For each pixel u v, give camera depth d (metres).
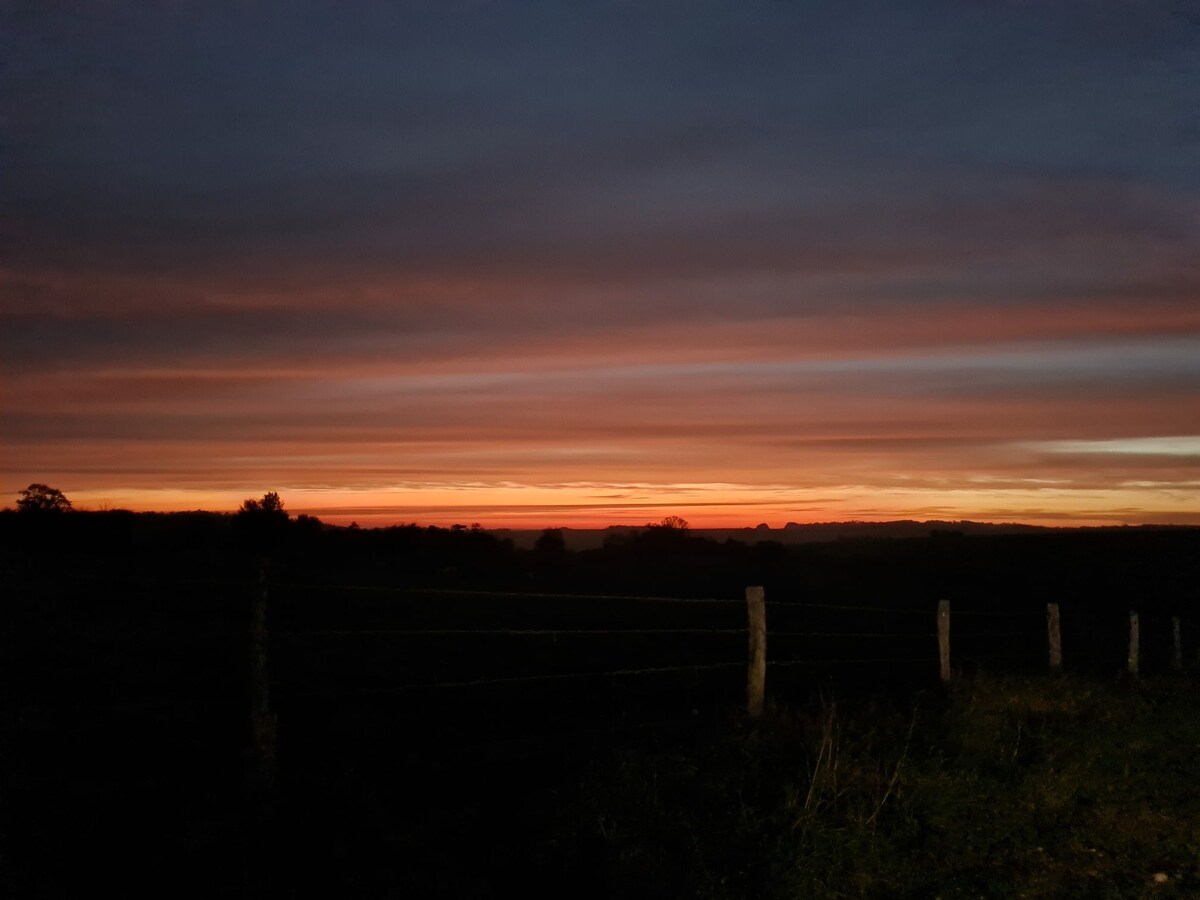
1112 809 7.61
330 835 5.95
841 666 16.42
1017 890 5.95
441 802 6.92
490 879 5.75
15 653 11.33
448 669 13.77
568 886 5.75
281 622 16.83
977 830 6.94
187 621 15.29
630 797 6.69
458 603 22.44
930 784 7.52
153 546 29.19
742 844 6.18
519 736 9.73
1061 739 9.45
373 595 22.17
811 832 6.27
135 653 12.26
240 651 13.38
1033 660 18.25
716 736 8.20
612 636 18.84
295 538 34.06
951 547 65.62
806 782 7.09
